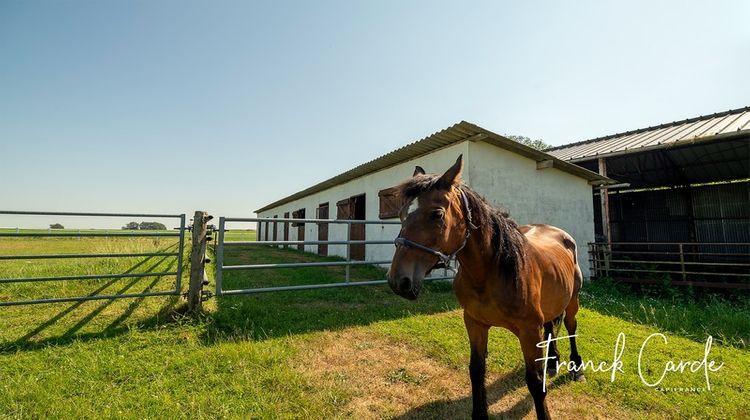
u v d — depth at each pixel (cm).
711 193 977
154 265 760
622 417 217
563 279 242
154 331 333
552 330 281
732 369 286
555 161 734
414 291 151
